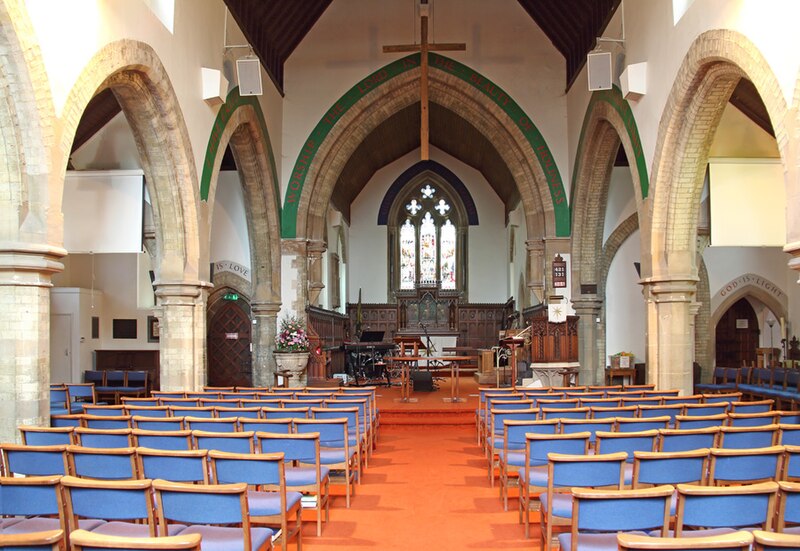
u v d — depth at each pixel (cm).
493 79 1936
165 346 1233
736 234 1278
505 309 2883
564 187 1906
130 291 1931
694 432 597
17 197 755
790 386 1542
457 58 1934
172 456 515
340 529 647
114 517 439
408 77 1939
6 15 682
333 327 2439
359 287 2972
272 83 1827
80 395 1202
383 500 752
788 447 512
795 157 766
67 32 805
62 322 1798
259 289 1859
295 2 1797
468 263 2967
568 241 1897
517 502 741
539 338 1438
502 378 1991
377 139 2516
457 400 1516
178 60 1172
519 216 2458
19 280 757
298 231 1911
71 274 1934
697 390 1625
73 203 1251
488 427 939
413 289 2983
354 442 828
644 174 1282
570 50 1866
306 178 1927
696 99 1084
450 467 931
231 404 890
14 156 751
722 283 2072
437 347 2923
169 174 1202
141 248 1243
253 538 465
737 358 2216
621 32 1417
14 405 749
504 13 1945
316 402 884
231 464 510
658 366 1234
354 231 2997
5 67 714
